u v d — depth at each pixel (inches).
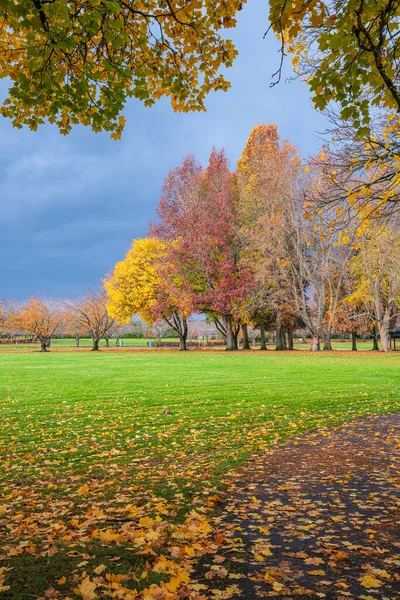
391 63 164.4
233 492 207.9
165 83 216.7
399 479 217.6
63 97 193.6
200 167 1716.3
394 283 1342.3
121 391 575.2
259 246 1393.9
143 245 1755.7
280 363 1001.5
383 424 370.6
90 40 184.4
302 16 146.9
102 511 180.7
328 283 1558.8
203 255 1534.2
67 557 138.2
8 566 132.9
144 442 319.9
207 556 139.7
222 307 1520.7
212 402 486.0
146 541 148.0
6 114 214.7
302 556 137.0
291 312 1621.6
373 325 1642.5
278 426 367.2
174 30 196.9
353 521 166.1
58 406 473.1
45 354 1566.2
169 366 952.3
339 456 271.6
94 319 1979.6
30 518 175.5
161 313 1705.2
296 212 1312.7
